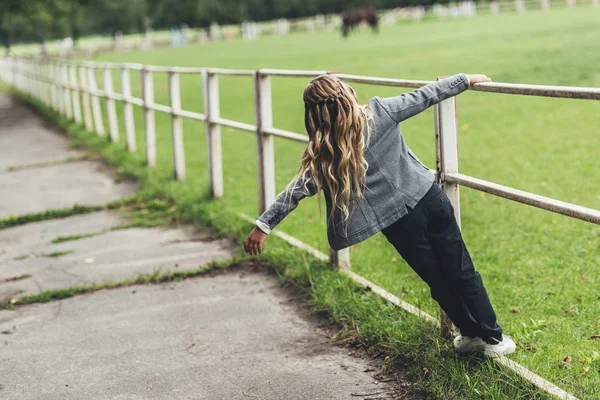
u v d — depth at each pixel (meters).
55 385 4.00
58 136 15.78
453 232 3.40
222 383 3.86
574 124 10.05
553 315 4.34
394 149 3.28
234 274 5.67
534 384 3.33
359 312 4.38
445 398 3.37
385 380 3.70
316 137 3.20
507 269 5.26
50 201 9.17
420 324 4.06
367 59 21.91
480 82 3.46
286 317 4.70
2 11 27.38
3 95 29.23
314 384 3.74
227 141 12.22
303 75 5.41
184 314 4.92
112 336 4.64
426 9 54.22
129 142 11.79
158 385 3.90
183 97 18.47
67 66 17.44
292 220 7.12
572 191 7.02
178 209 7.87
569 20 28.06
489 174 8.02
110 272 6.03
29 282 6.00
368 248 6.05
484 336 3.54
